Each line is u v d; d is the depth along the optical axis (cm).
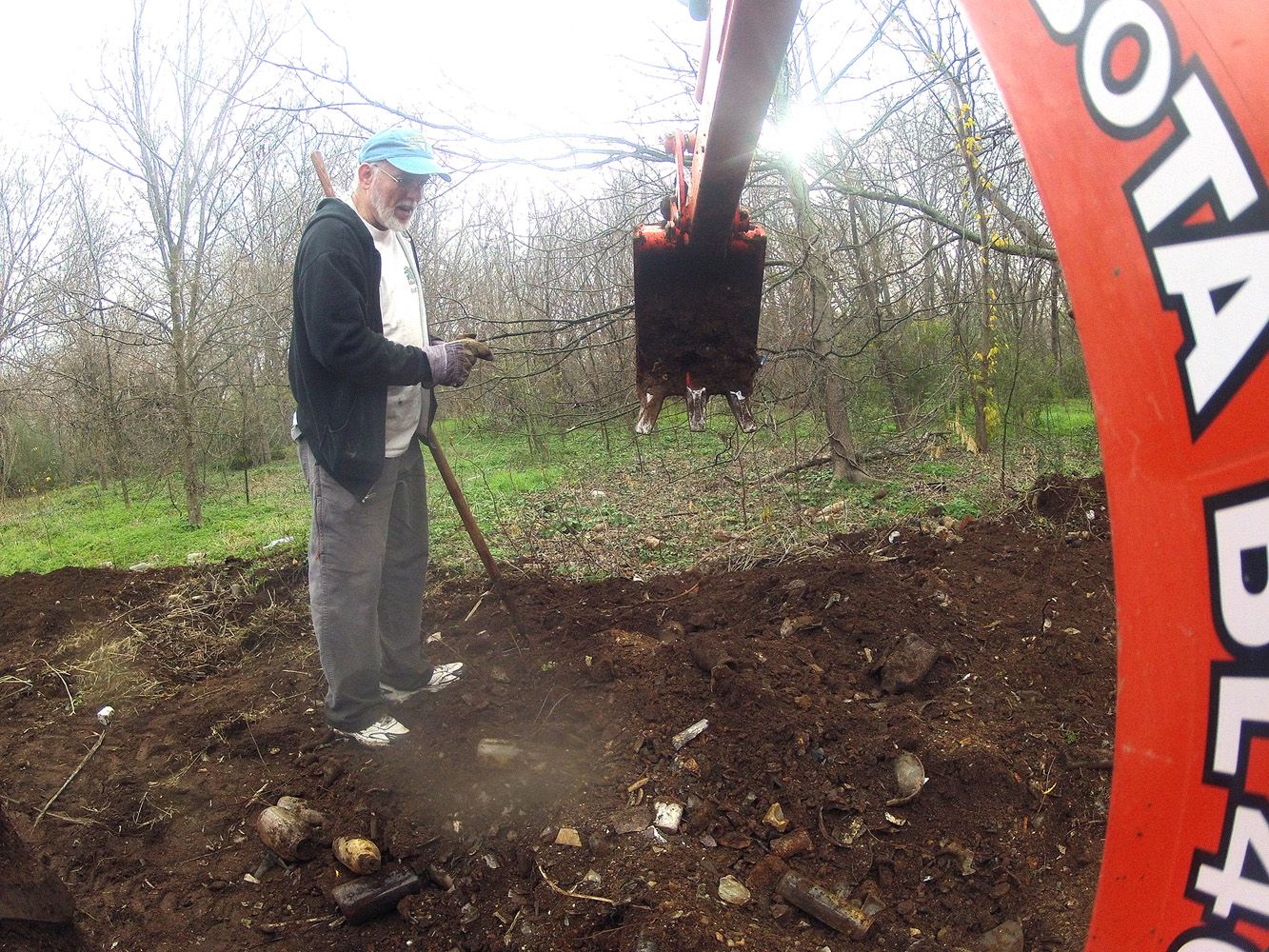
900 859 283
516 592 479
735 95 223
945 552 491
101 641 477
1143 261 90
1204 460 86
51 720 397
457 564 557
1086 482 545
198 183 921
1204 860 90
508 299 1177
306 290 285
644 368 282
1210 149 83
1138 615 94
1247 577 84
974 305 902
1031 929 263
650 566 571
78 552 804
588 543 635
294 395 311
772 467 875
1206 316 84
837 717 328
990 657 379
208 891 287
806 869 280
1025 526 519
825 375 757
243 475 1280
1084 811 300
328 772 325
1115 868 99
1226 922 88
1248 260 80
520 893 274
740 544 600
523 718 347
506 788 306
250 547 722
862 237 930
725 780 306
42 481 1353
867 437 905
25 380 1302
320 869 292
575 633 417
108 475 1340
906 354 938
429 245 1175
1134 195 90
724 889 268
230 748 358
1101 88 93
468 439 1274
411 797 308
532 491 863
